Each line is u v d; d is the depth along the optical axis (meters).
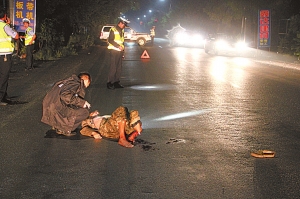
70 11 34.03
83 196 5.01
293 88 13.98
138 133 7.23
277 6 35.09
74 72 17.55
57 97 7.40
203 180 5.55
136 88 13.31
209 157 6.49
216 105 10.67
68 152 6.67
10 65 10.19
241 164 6.19
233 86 14.18
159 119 9.01
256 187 5.33
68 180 5.51
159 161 6.28
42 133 7.75
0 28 9.90
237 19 41.09
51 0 27.28
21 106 10.20
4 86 10.28
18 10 20.22
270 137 7.71
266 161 6.35
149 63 22.53
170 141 7.34
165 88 13.38
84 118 7.55
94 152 6.68
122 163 6.18
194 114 9.55
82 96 7.61
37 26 25.55
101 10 48.06
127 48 37.81
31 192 5.12
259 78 16.73
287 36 32.47
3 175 5.67
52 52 25.86
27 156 6.46
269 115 9.59
